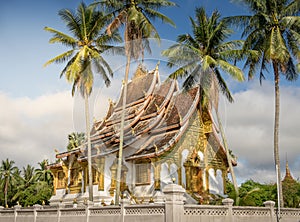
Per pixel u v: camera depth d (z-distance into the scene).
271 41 17.31
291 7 17.89
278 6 18.39
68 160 22.23
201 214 9.84
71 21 18.12
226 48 18.53
